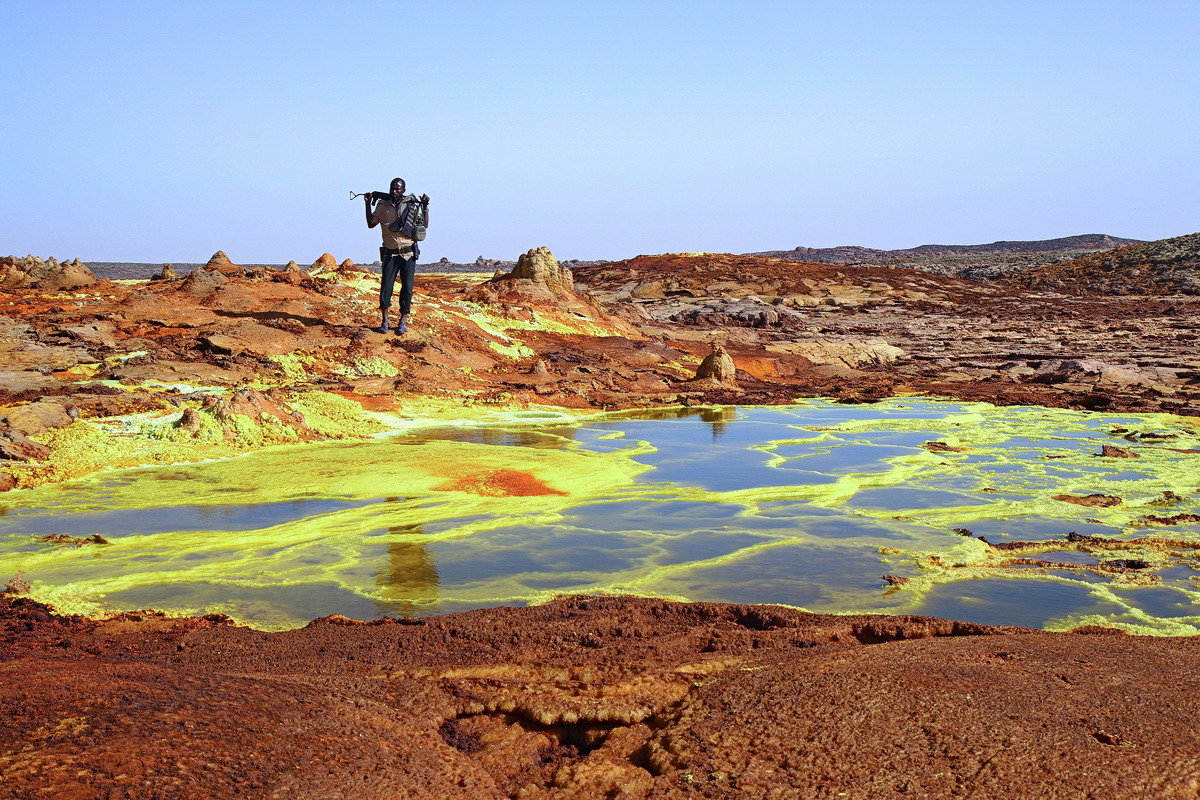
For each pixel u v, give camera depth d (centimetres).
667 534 1072
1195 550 1029
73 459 1338
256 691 484
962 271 10319
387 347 2277
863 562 970
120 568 920
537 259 3503
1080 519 1166
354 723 462
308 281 2764
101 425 1486
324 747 425
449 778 427
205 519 1095
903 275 7425
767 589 878
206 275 2591
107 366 1894
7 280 2858
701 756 436
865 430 1934
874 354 3556
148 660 615
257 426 1550
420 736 470
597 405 2211
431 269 11912
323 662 606
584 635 676
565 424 1936
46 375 1770
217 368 1961
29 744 393
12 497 1189
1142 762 411
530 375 2389
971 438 1822
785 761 424
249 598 838
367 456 1423
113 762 381
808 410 2298
